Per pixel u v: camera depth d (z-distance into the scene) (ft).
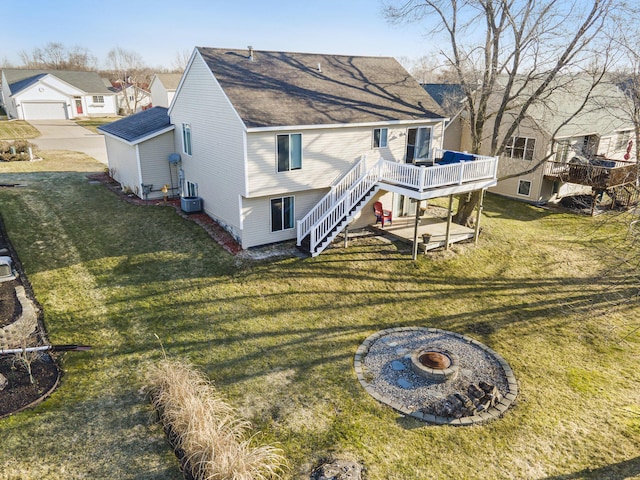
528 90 77.77
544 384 34.35
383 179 55.42
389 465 26.35
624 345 40.34
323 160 56.24
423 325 42.45
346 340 39.40
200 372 34.19
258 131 49.16
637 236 41.93
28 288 43.86
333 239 56.75
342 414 30.45
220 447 24.56
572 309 46.19
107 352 35.94
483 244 60.59
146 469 25.49
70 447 26.71
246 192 51.16
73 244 53.47
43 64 373.81
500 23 55.62
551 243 62.75
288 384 33.40
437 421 29.96
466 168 54.70
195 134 62.49
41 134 141.90
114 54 306.35
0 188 72.90
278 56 64.28
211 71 54.03
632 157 101.19
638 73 53.78
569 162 81.76
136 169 70.54
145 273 47.93
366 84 66.23
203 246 54.29
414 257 54.39
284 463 26.04
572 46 51.93
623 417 30.91
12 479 24.27
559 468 26.50
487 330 41.96
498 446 28.02
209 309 42.57
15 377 32.14
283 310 43.37
